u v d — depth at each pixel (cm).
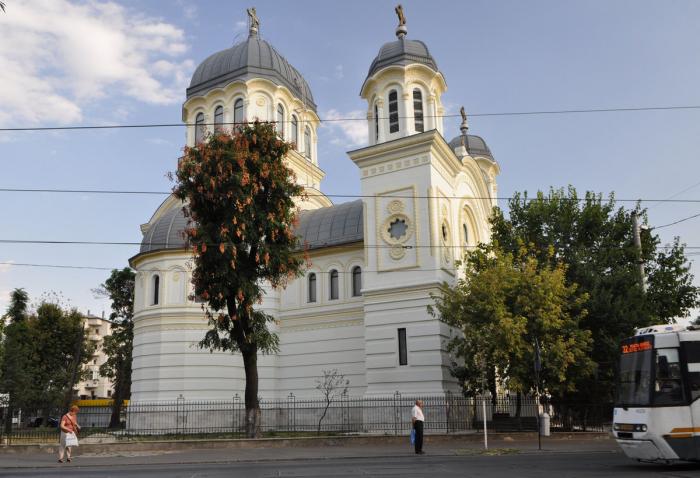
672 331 1820
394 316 3472
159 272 4022
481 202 4459
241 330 2817
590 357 3142
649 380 1762
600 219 3462
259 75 4950
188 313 3903
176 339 3881
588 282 3206
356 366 3803
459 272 3803
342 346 3878
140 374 3916
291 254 2839
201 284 2728
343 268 3991
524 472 1642
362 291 3591
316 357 3944
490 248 3359
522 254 3228
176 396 3784
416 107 3788
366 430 3350
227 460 2206
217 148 2742
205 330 3903
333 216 4234
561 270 3028
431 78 3816
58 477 1711
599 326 3161
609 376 3173
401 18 3994
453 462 1977
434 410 3192
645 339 1816
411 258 3509
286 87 5041
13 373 4081
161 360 3859
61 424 2316
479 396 3447
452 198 3875
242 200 2653
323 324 3972
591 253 3381
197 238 2670
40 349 6138
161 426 3731
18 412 3825
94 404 6406
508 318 2847
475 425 3362
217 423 3747
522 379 2917
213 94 4994
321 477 1592
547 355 2848
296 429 3812
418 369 3334
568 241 3481
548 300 2900
